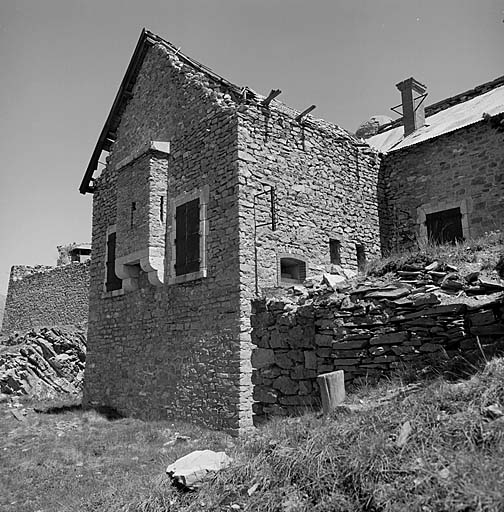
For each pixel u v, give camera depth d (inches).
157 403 410.6
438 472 118.6
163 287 428.5
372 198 480.7
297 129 421.7
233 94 421.4
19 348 707.4
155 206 433.4
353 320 244.4
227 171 375.6
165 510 160.6
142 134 506.0
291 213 397.1
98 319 527.8
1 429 428.1
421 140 483.2
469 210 429.1
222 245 369.4
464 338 200.1
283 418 253.6
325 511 126.7
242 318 343.0
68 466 293.9
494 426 126.6
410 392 177.0
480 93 566.6
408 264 256.8
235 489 154.6
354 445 143.1
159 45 497.4
